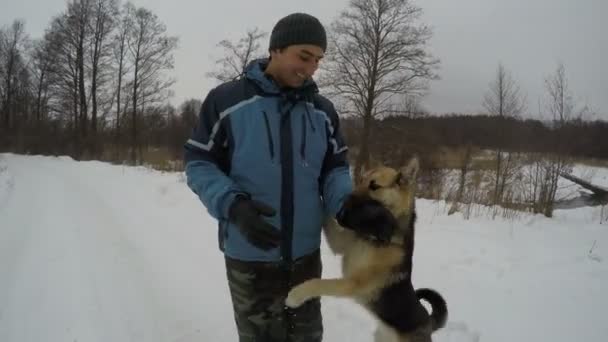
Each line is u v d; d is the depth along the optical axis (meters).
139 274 5.77
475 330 4.59
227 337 4.30
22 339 4.04
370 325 4.54
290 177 2.66
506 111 17.92
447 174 17.31
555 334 4.51
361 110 25.25
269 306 2.81
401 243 3.36
